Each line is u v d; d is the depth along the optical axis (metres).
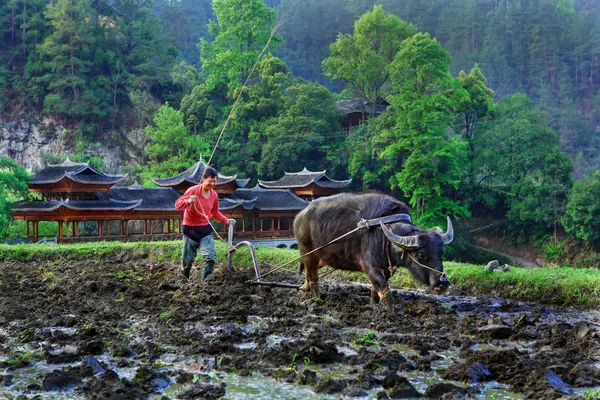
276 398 4.75
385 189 70.06
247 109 74.12
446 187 68.69
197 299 9.39
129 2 105.50
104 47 95.62
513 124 68.69
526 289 11.16
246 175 74.25
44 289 10.67
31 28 98.62
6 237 49.28
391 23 71.88
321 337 6.94
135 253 18.72
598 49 145.25
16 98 91.44
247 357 5.95
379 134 64.44
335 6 152.88
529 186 62.91
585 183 58.75
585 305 10.30
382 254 8.36
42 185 47.12
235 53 79.25
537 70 143.38
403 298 10.65
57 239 45.22
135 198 48.38
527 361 5.60
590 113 129.75
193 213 9.86
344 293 10.70
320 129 72.19
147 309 8.71
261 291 10.54
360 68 72.94
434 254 7.80
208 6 166.50
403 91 59.75
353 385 4.91
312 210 9.21
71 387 5.00
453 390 4.81
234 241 53.81
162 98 95.75
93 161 79.62
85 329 6.89
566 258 60.59
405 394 4.79
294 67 141.38
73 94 91.00
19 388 4.95
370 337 6.98
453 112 72.62
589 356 6.25
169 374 5.36
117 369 5.52
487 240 68.06
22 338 6.71
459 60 149.62
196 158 71.50
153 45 98.75
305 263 9.52
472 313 9.38
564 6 164.50
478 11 167.25
